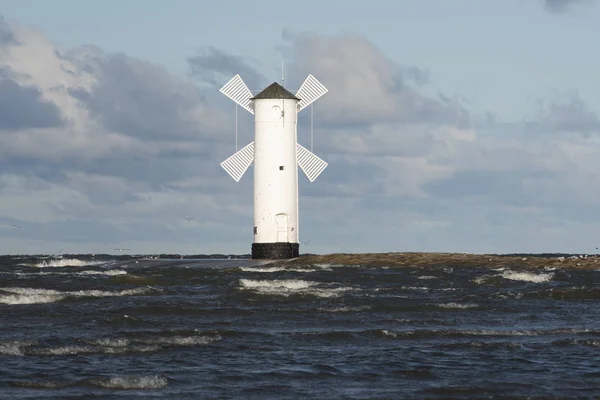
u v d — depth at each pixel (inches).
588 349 2484.0
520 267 5462.6
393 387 2007.9
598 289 3878.0
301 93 6230.3
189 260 6269.7
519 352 2427.4
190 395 1899.6
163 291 3794.3
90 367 2142.0
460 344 2522.1
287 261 5792.3
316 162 6102.4
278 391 1956.2
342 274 4867.1
